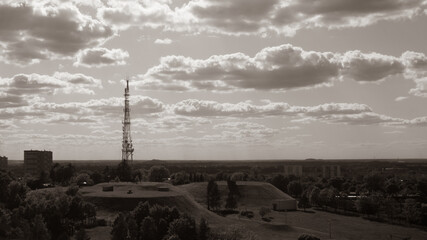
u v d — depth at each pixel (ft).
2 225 417.90
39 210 490.08
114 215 587.68
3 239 407.03
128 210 605.31
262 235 539.70
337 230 646.33
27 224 430.61
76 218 519.19
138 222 501.56
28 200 590.96
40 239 413.59
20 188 634.02
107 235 486.38
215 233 472.44
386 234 634.84
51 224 470.80
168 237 444.55
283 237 534.78
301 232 572.92
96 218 565.53
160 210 501.97
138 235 466.29
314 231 597.52
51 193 645.10
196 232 470.80
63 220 494.18
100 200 631.97
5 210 492.54
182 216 486.38
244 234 481.46
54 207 491.31
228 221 614.75
